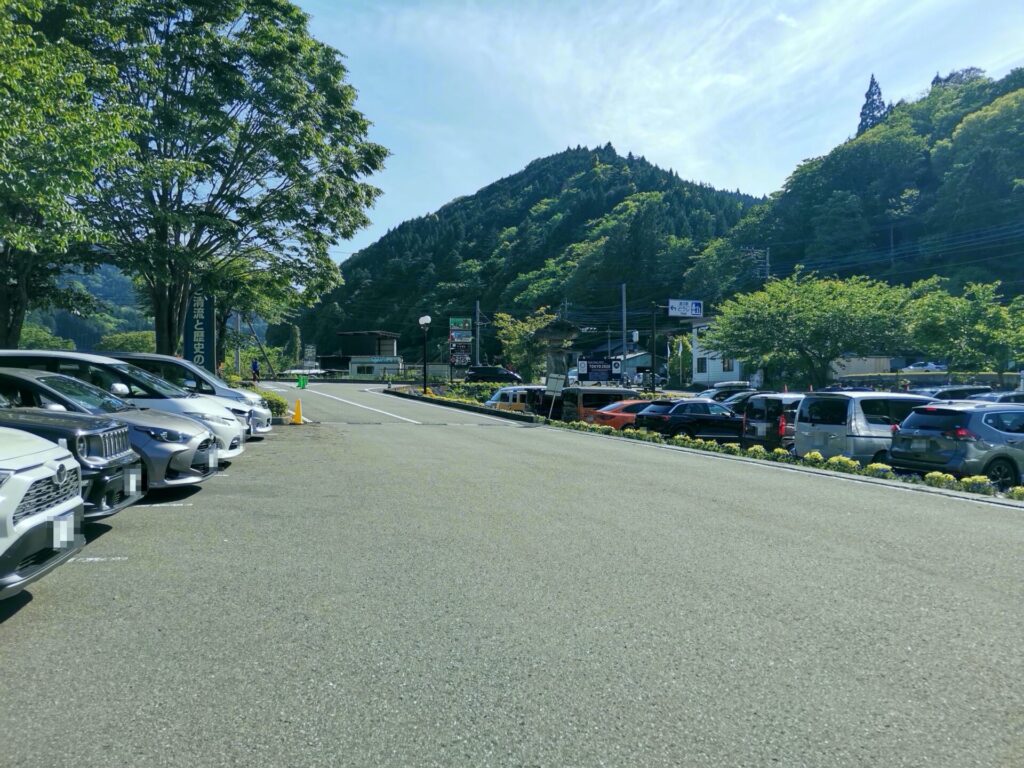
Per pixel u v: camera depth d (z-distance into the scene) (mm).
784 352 34969
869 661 3873
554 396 25484
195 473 8375
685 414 19391
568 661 3859
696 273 88625
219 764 2844
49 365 9594
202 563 5746
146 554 6008
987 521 7555
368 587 5133
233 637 4180
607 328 92750
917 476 10820
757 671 3738
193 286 22391
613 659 3889
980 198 65125
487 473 11031
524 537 6688
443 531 6918
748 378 57875
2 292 17875
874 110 117438
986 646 4094
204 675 3664
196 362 22562
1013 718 3240
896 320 32969
